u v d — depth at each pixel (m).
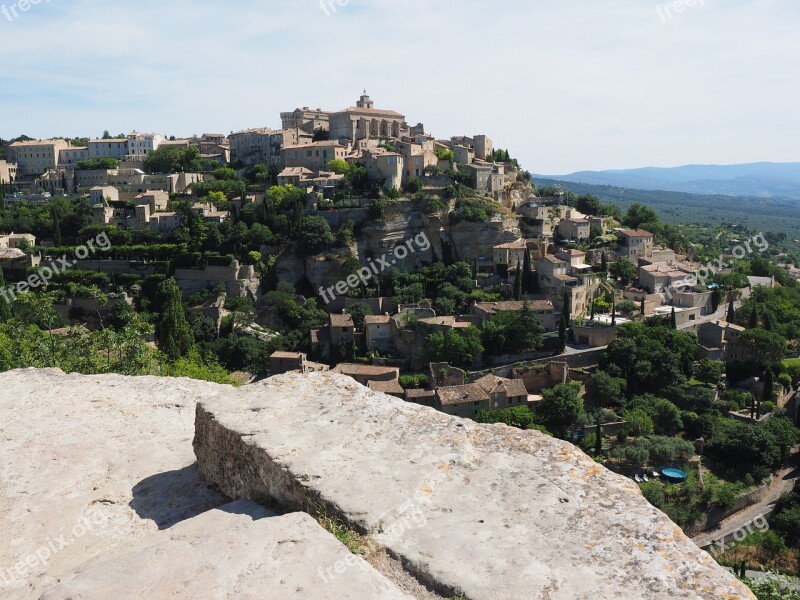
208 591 8.38
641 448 70.12
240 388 14.62
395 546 9.66
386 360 101.06
